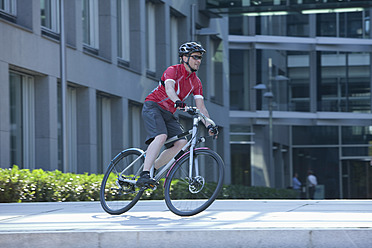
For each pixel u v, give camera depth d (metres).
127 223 12.25
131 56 41.56
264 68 70.81
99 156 38.69
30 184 21.92
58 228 11.49
